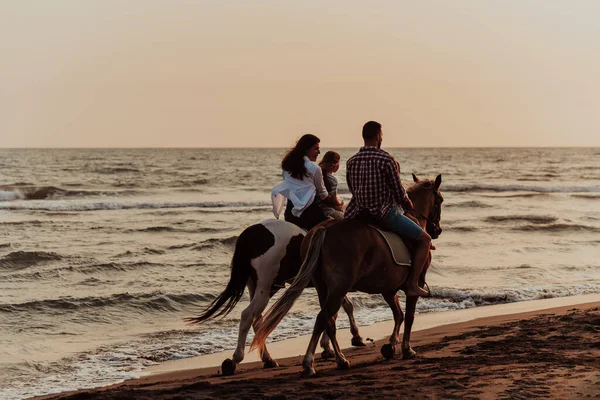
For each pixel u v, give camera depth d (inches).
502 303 606.9
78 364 421.1
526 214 1446.9
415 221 350.6
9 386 376.2
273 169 3656.5
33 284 695.1
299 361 402.3
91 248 955.3
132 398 291.0
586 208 1644.9
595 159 5585.6
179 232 1154.7
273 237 351.3
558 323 445.4
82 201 1723.7
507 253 917.2
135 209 1585.9
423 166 4178.2
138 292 629.0
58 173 3046.3
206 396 286.0
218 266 802.2
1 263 808.9
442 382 282.8
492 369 304.0
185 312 585.0
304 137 375.6
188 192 2087.8
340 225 317.4
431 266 788.6
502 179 2871.6
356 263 311.6
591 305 555.5
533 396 252.1
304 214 376.2
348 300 430.9
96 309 581.9
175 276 735.7
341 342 456.4
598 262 842.2
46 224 1245.1
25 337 495.5
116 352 449.7
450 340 420.5
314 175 373.1
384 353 363.6
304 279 307.9
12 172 3088.1
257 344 305.4
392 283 331.6
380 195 325.7
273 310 305.0
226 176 2933.1
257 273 351.9
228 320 545.6
